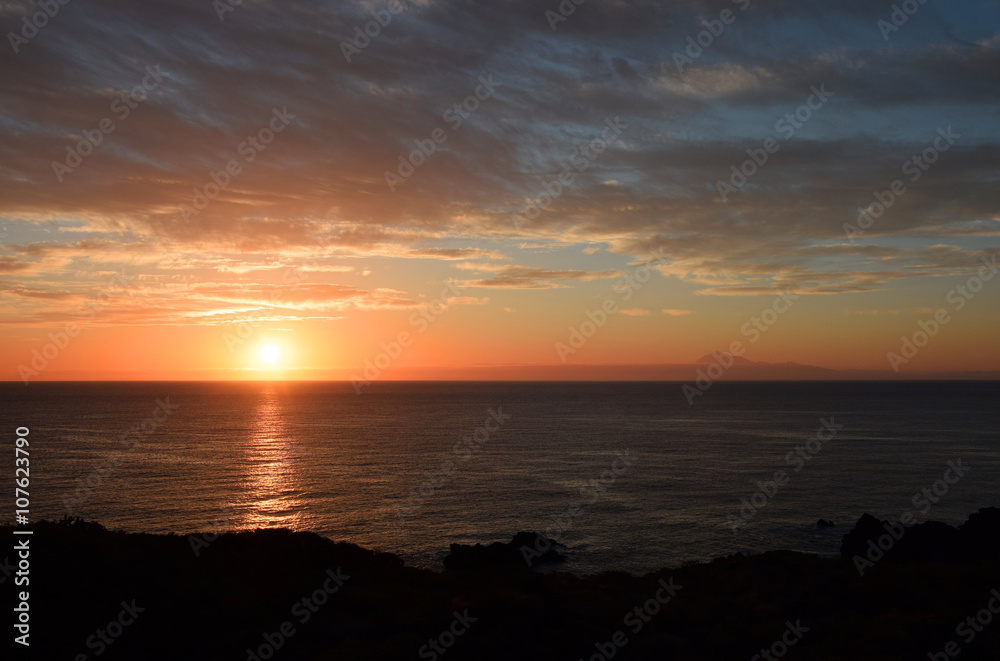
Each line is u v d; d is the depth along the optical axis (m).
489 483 71.12
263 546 24.05
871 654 16.17
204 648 15.30
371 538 47.66
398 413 195.00
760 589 22.92
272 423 156.62
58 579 16.12
